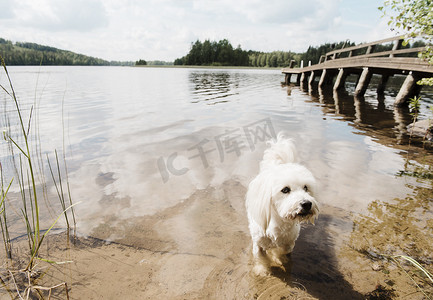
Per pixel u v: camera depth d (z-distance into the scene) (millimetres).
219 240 2764
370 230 2879
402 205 3289
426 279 2277
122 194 3537
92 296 2090
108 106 9219
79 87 15609
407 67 8406
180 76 29000
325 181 3879
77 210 3180
